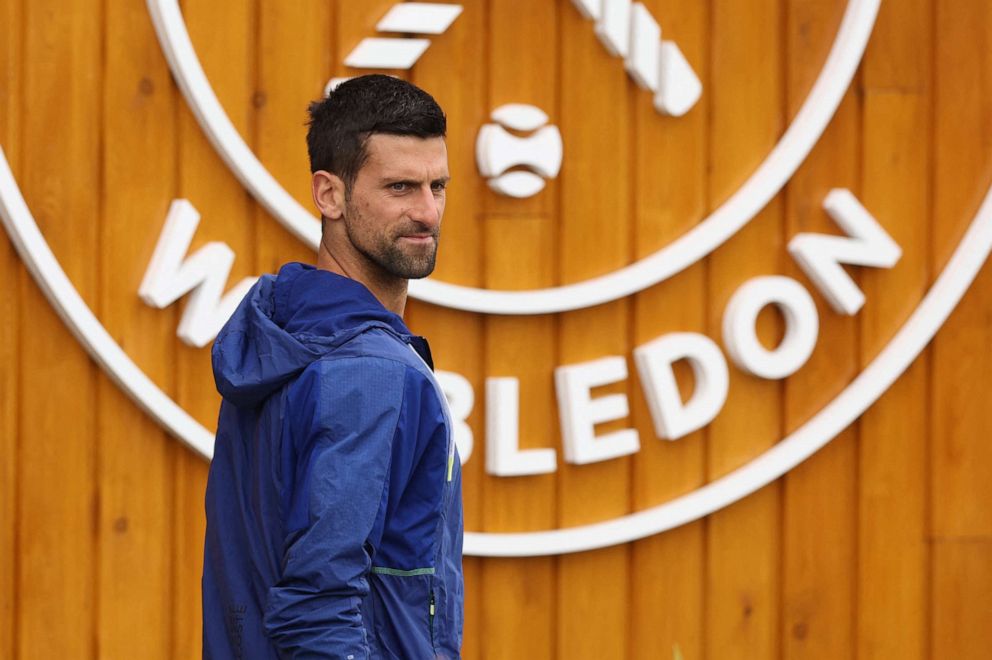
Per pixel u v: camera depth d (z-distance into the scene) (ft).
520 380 37.19
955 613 40.86
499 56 36.81
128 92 34.01
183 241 33.99
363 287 21.62
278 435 20.77
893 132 39.88
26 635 33.78
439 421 20.92
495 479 37.04
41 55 33.35
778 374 38.58
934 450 40.65
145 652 34.76
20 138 33.27
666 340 37.78
